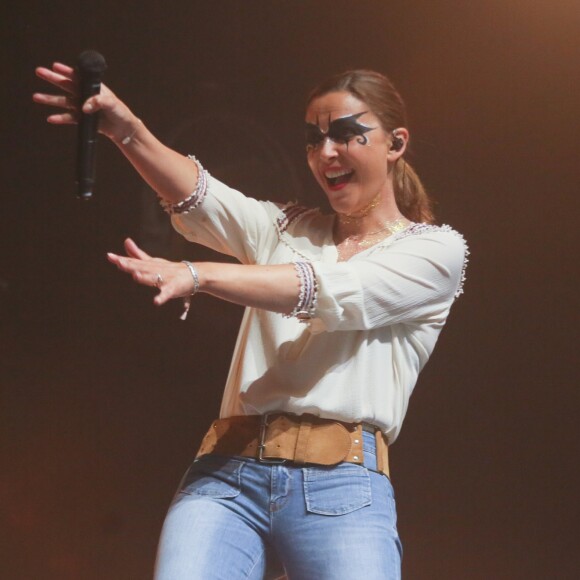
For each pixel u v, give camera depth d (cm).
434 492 1425
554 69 1432
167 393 1518
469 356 1455
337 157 569
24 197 1540
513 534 1399
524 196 1449
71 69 525
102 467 1491
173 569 520
